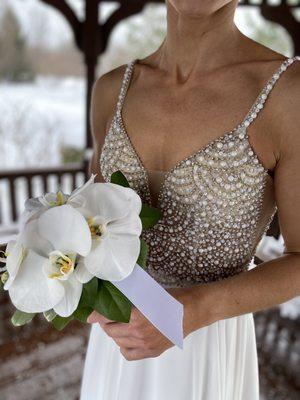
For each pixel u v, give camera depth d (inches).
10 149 216.4
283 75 22.0
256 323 87.0
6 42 236.8
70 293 18.4
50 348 78.9
